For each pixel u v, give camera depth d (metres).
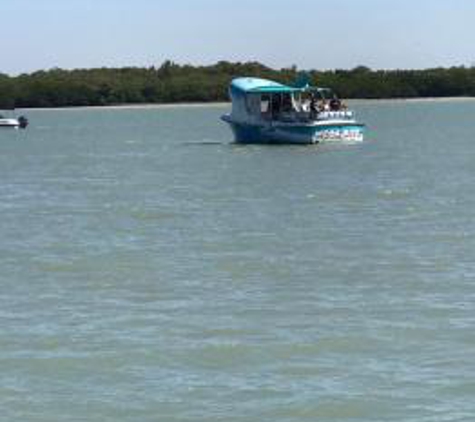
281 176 130.88
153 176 135.62
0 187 125.38
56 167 157.38
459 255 71.94
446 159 155.88
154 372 46.38
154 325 53.84
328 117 178.12
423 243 77.00
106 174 141.12
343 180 124.25
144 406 42.31
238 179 128.12
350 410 41.66
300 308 57.12
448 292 60.59
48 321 54.88
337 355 48.50
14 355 48.72
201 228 85.94
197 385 44.66
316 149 172.00
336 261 70.31
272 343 50.34
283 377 45.56
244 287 62.62
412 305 57.44
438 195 106.56
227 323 54.00
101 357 48.34
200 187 119.69
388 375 45.50
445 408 41.56
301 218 91.12
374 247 75.56
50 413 41.66
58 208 101.62
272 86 178.38
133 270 68.19
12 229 87.19
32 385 44.75
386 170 137.25
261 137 179.75
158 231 84.81
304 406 42.06
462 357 47.72
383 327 52.84
